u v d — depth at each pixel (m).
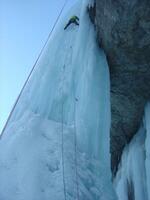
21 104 10.25
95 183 8.78
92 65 9.48
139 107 10.43
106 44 9.37
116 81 10.00
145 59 9.05
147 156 10.33
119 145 11.50
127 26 8.34
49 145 8.80
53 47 10.52
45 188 8.07
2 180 8.29
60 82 9.79
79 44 9.80
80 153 8.92
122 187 11.09
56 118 9.40
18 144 8.92
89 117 9.26
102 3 8.71
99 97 9.40
